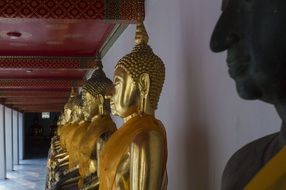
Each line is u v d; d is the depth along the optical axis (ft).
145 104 8.70
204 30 9.30
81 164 12.42
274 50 3.53
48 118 114.52
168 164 12.56
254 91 3.83
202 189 9.66
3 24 19.43
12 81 36.60
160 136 8.10
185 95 10.80
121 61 8.91
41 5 13.97
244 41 3.74
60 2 14.10
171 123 12.21
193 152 10.25
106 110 12.47
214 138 8.96
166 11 12.41
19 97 50.55
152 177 7.79
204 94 9.50
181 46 11.03
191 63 10.30
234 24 3.76
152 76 8.71
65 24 19.47
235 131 7.93
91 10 14.37
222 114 8.52
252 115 7.23
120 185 8.30
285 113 3.76
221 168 8.59
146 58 8.75
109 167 8.55
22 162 82.43
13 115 76.02
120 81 8.79
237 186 4.17
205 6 9.20
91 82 12.75
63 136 20.67
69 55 26.96
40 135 111.24
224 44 3.81
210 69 9.09
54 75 36.63
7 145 67.05
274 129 6.47
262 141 4.41
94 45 24.99
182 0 10.86
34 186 48.93
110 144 8.75
